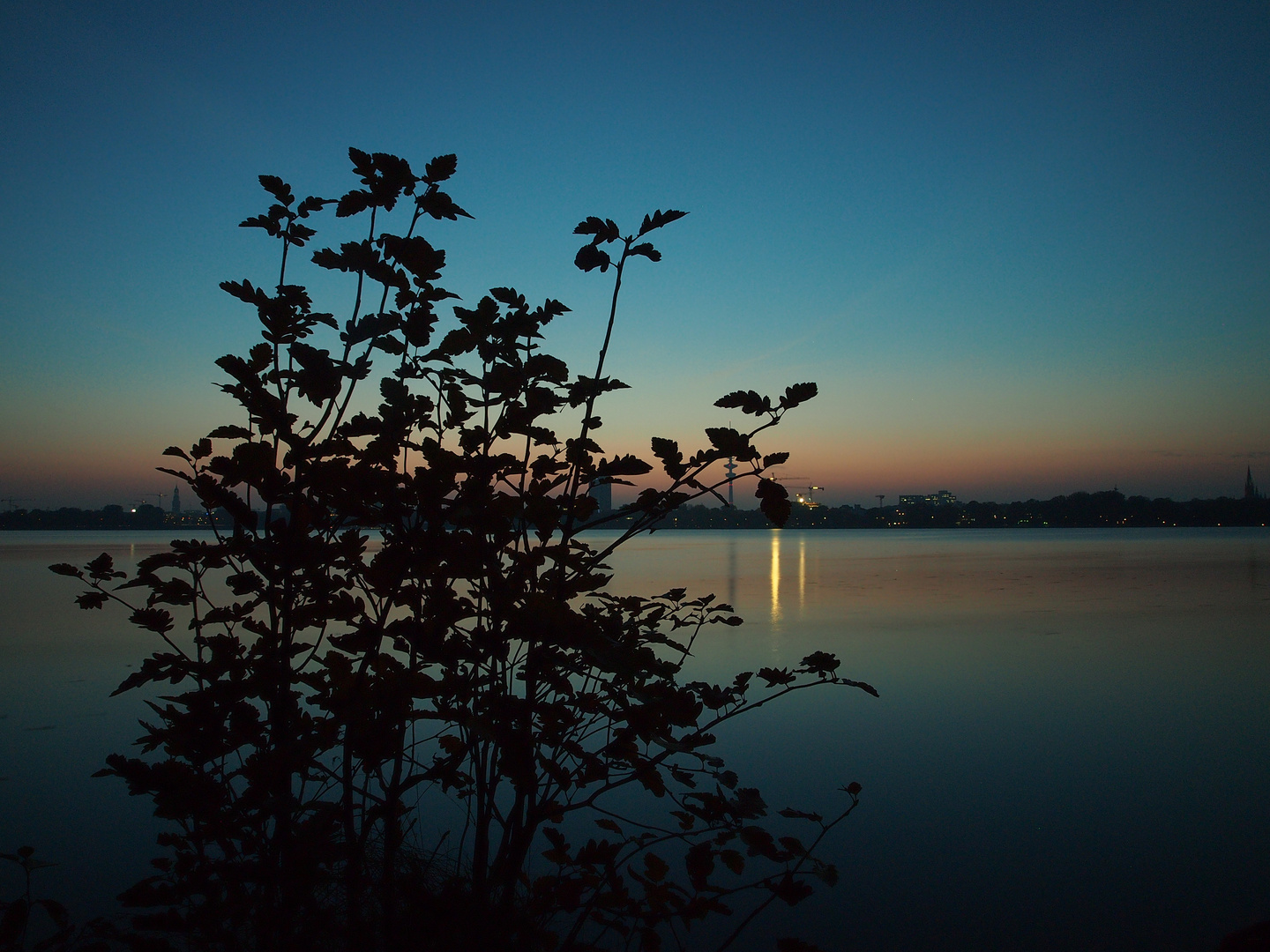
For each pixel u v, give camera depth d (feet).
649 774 5.96
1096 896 11.35
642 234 6.00
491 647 5.48
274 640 5.80
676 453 5.67
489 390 6.16
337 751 11.05
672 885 6.32
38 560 97.19
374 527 5.70
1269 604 48.67
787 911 10.80
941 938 10.16
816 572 82.17
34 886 10.76
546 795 5.95
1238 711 21.67
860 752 17.87
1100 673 27.14
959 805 14.74
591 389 6.04
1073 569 84.23
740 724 20.39
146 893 5.50
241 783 7.66
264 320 5.90
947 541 233.35
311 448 5.51
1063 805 14.73
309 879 5.27
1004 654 30.73
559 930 9.77
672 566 96.17
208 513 6.39
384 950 5.67
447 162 5.68
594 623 5.93
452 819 13.02
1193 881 11.83
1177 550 136.46
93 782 15.06
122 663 27.20
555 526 5.64
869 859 12.44
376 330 5.69
